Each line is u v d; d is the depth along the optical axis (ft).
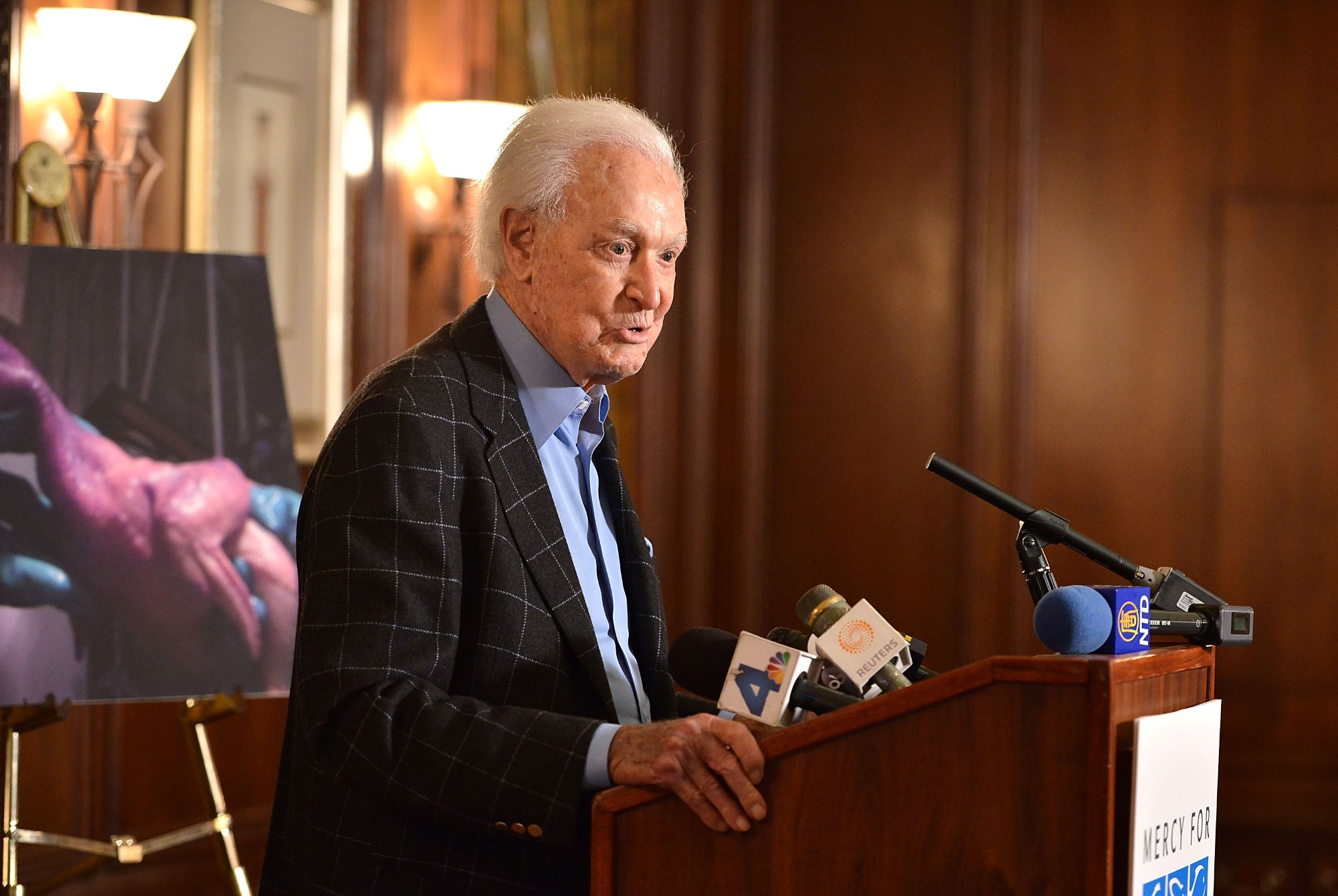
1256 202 31.71
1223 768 31.09
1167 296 31.83
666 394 33.09
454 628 9.23
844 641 8.36
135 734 23.89
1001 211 32.30
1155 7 32.04
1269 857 30.96
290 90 25.64
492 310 10.68
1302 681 31.22
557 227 10.23
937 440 32.42
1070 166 32.19
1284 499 31.45
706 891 7.82
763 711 8.14
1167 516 31.71
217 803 18.39
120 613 17.06
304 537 9.96
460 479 9.61
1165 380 31.81
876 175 32.89
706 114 33.12
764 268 33.19
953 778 7.19
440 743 8.42
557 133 10.32
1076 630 7.38
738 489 33.01
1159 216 31.94
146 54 21.75
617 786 8.15
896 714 7.31
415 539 9.13
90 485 17.35
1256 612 31.40
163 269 18.83
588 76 32.01
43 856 22.04
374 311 27.02
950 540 32.27
